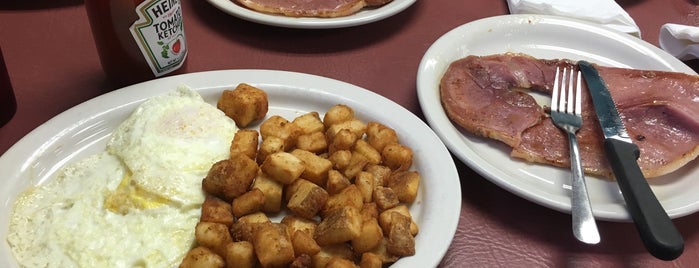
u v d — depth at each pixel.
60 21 0.54
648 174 0.42
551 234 0.40
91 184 0.37
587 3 0.61
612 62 0.57
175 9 0.44
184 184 0.38
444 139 0.42
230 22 0.56
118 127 0.42
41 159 0.39
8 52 0.50
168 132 0.40
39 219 0.35
